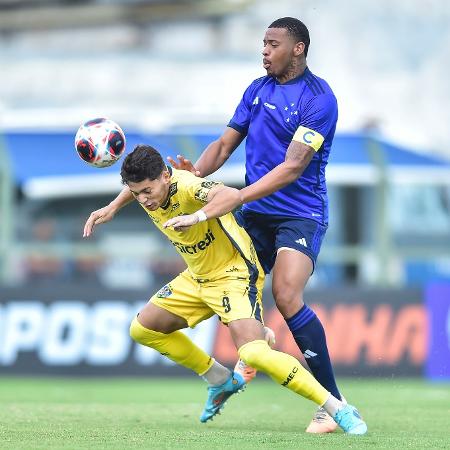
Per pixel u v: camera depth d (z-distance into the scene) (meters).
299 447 17.75
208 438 19.02
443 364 42.28
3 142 44.81
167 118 57.84
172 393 35.59
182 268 53.81
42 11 87.25
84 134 20.55
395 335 42.69
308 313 20.42
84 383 40.88
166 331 21.12
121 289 43.53
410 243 55.81
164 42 86.69
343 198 53.69
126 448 17.39
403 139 77.44
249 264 20.33
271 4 85.12
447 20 82.81
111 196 53.66
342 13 83.50
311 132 20.33
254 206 21.55
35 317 43.69
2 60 84.19
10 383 40.53
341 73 81.38
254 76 81.12
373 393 35.62
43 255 46.00
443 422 24.06
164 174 19.73
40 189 53.50
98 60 84.25
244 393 35.72
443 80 80.38
